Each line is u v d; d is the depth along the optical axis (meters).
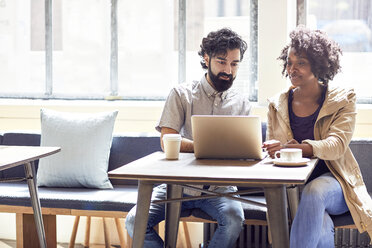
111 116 3.51
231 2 3.82
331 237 2.48
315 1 3.70
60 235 3.86
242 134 2.37
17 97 4.12
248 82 3.83
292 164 2.24
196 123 2.40
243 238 3.15
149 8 3.94
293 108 2.80
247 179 1.99
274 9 3.60
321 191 2.40
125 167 2.23
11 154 2.70
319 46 2.69
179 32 3.91
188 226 3.70
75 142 3.44
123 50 4.00
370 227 2.50
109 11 3.99
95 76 4.04
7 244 3.83
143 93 3.99
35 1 4.07
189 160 2.42
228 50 2.81
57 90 4.09
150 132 3.74
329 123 2.68
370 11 3.65
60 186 3.44
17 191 3.22
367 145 3.22
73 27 4.04
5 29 4.11
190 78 3.93
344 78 3.69
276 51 3.61
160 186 2.85
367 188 3.21
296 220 2.38
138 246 2.24
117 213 2.99
